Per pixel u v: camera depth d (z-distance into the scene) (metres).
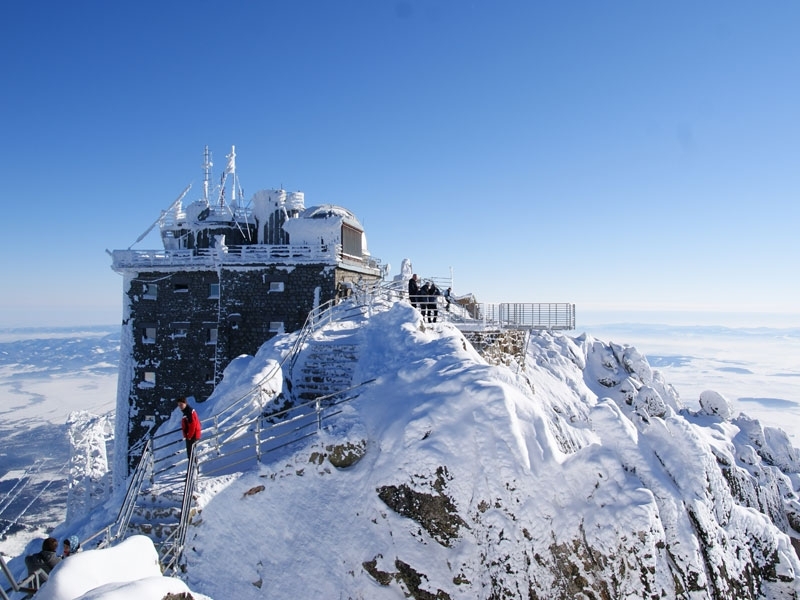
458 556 12.80
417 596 12.71
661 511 12.69
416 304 25.91
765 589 14.65
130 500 13.22
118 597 6.11
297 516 14.07
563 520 12.33
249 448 16.14
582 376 37.88
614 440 13.62
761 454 30.58
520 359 31.41
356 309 27.12
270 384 18.47
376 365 19.56
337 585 13.09
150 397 35.28
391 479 13.67
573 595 11.87
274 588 12.95
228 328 34.31
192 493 13.26
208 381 34.62
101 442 51.62
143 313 35.62
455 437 13.61
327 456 14.76
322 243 35.84
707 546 12.85
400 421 14.51
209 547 13.00
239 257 34.62
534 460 13.07
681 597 11.93
